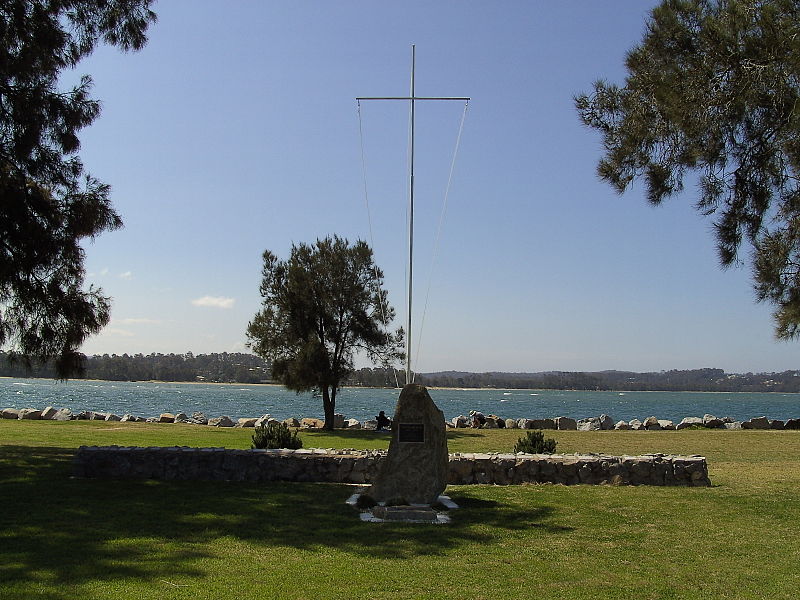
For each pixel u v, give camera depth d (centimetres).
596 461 1463
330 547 902
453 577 783
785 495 1336
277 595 706
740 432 3195
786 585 782
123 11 1752
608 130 1311
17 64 1559
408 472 1152
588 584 771
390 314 3216
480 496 1295
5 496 1171
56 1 1644
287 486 1358
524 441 1775
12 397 9556
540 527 1048
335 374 3098
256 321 3097
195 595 696
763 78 1078
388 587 742
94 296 1756
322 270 3114
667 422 3569
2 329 1680
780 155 1129
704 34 1155
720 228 1194
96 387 17162
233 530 980
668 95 1162
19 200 1555
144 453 1433
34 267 1633
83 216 1647
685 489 1397
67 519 1015
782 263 1118
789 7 1063
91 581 728
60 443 2069
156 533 948
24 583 712
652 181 1233
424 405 1172
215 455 1441
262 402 9856
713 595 744
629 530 1040
